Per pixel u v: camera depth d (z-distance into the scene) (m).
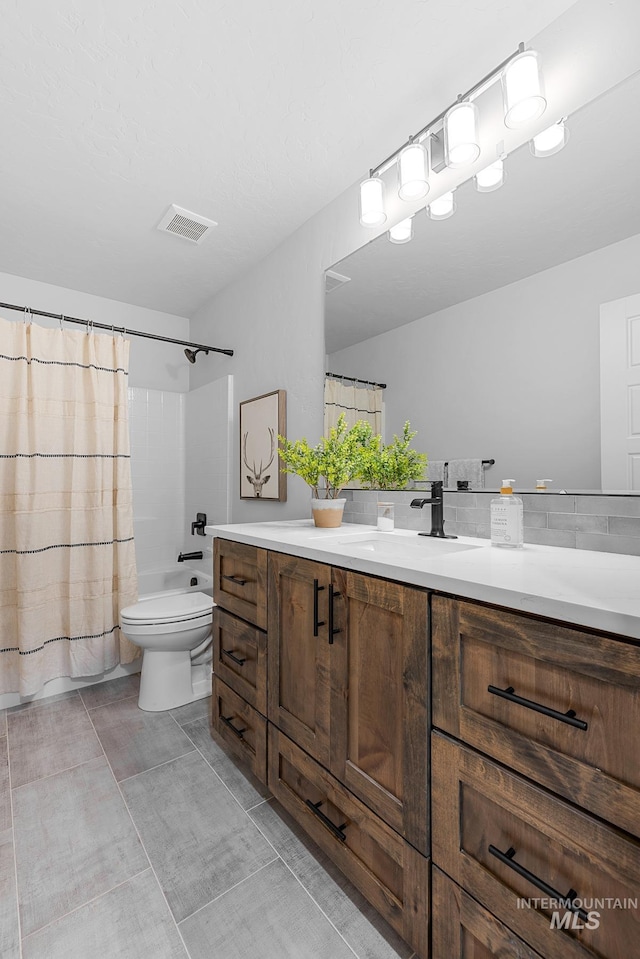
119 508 2.53
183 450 3.51
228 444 2.86
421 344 1.68
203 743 1.86
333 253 2.06
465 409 1.55
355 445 1.87
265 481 2.46
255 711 1.53
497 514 1.30
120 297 3.14
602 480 1.22
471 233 1.51
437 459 1.65
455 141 1.36
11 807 1.48
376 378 1.85
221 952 1.03
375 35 1.29
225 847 1.32
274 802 1.52
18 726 1.99
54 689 2.32
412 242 1.70
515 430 1.41
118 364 2.55
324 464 1.80
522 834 0.77
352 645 1.13
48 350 2.36
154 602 2.29
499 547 1.29
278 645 1.41
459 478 1.58
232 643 1.69
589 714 0.69
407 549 1.53
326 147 1.73
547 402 1.33
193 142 1.70
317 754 1.23
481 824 0.83
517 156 1.38
